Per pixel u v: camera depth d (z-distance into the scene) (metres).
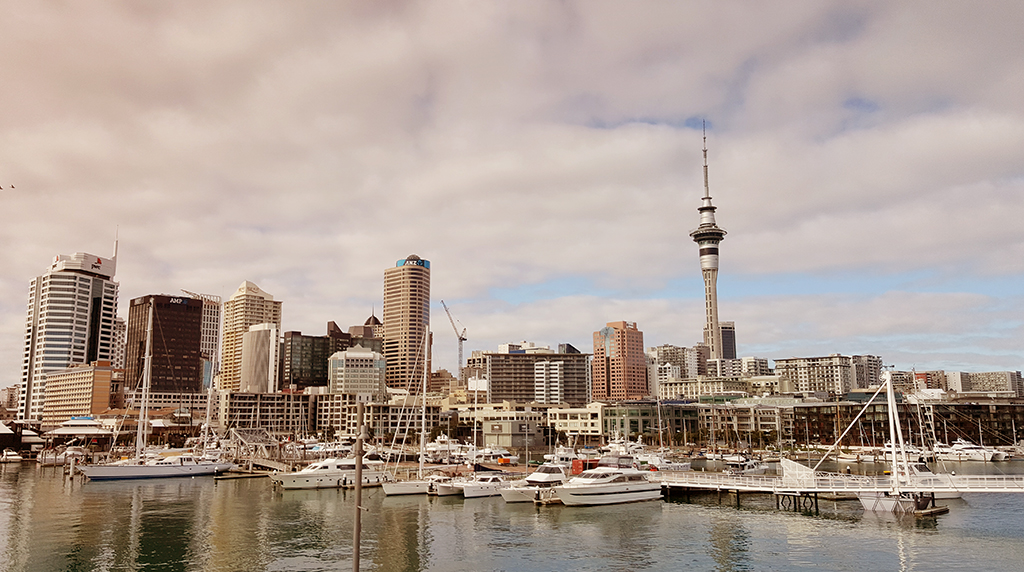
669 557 79.12
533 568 74.81
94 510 112.00
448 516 104.69
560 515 105.50
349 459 143.00
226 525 98.06
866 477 112.00
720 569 74.00
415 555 80.19
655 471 135.88
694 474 127.25
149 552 81.19
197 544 85.38
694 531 93.06
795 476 111.31
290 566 74.69
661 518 102.88
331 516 105.38
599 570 74.19
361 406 41.47
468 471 158.38
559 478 123.38
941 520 98.56
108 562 76.56
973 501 119.38
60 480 160.38
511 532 92.81
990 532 90.12
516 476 142.75
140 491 137.38
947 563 75.00
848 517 102.00
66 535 90.94
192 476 162.88
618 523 99.12
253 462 177.38
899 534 89.38
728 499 119.75
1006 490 94.50
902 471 116.81
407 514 106.62
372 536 90.19
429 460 192.38
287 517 104.56
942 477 104.62
